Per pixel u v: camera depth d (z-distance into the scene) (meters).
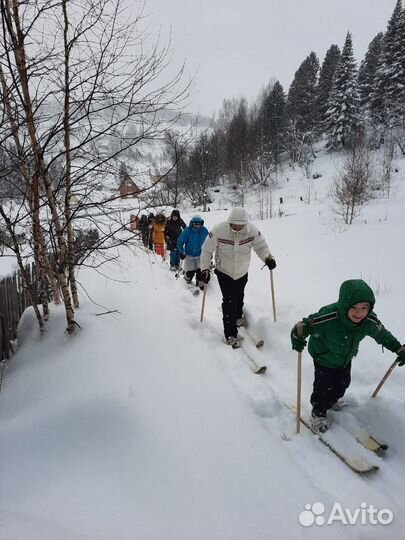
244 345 4.80
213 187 43.28
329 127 46.50
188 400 3.32
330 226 13.78
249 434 2.99
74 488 2.35
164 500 2.29
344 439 3.07
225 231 4.77
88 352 3.82
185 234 7.62
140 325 4.80
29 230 4.41
